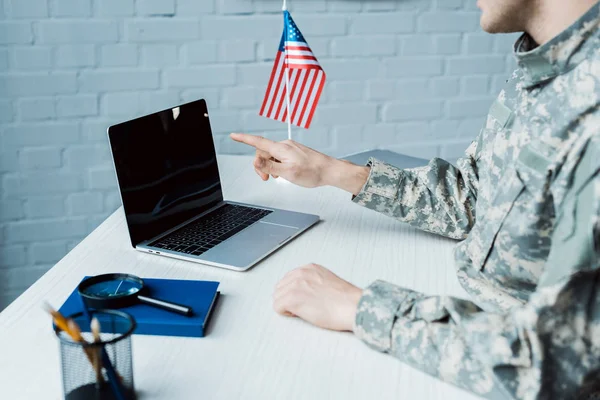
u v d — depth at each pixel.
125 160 1.20
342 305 0.93
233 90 2.41
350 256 1.17
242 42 2.37
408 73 2.49
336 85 2.46
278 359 0.87
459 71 2.52
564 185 0.84
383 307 0.88
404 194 1.27
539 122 0.98
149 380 0.82
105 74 2.33
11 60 2.27
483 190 1.16
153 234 1.23
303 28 2.39
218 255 1.15
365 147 2.54
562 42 0.93
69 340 0.74
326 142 2.51
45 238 2.43
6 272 2.43
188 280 1.04
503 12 0.98
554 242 0.82
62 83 2.31
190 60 2.36
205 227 1.29
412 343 0.85
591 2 0.93
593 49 0.92
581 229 0.78
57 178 2.39
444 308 0.85
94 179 2.41
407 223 1.31
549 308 0.77
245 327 0.94
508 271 0.98
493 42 2.51
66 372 0.75
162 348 0.89
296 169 1.27
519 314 0.78
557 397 0.76
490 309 1.01
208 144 1.41
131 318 0.79
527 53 0.96
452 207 1.26
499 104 1.20
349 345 0.90
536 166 0.93
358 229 1.30
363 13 2.41
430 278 1.10
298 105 1.68
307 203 1.44
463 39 2.49
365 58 2.45
